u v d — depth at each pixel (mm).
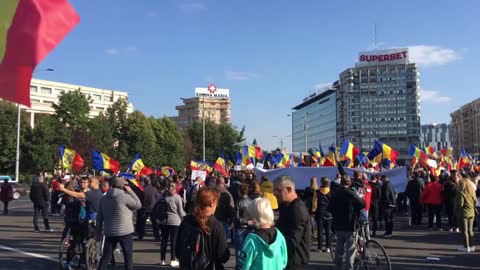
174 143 78062
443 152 32938
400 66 160875
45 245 13469
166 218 10414
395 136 159500
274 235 4395
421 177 20500
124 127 70500
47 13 3457
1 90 3430
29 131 58062
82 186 10758
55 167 56531
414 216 18094
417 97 159250
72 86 130625
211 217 4879
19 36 3441
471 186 12320
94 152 15438
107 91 140250
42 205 16688
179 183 16641
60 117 62562
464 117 197375
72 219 9539
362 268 8594
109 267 10227
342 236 8383
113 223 7898
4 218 21531
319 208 12281
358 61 165750
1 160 56969
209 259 4750
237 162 32125
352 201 8344
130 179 14719
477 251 12242
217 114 181875
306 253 5363
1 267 10305
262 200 4500
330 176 21297
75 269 9438
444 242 13812
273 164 30531
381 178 16641
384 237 14820
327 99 176000
